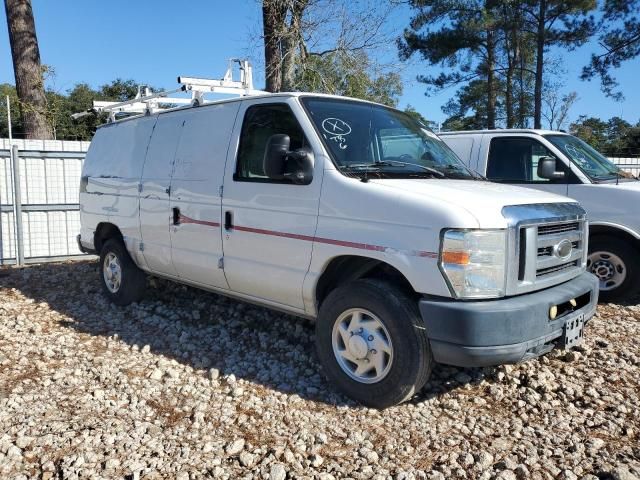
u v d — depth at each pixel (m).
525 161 7.33
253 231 4.85
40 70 12.53
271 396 4.29
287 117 4.76
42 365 4.96
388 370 3.98
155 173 6.07
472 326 3.61
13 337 5.79
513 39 31.06
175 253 5.79
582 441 3.71
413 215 3.84
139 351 5.35
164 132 6.12
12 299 7.45
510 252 3.79
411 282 3.84
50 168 10.09
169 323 6.13
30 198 9.98
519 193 4.36
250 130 5.05
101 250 7.16
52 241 10.21
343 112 4.87
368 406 4.15
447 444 3.66
